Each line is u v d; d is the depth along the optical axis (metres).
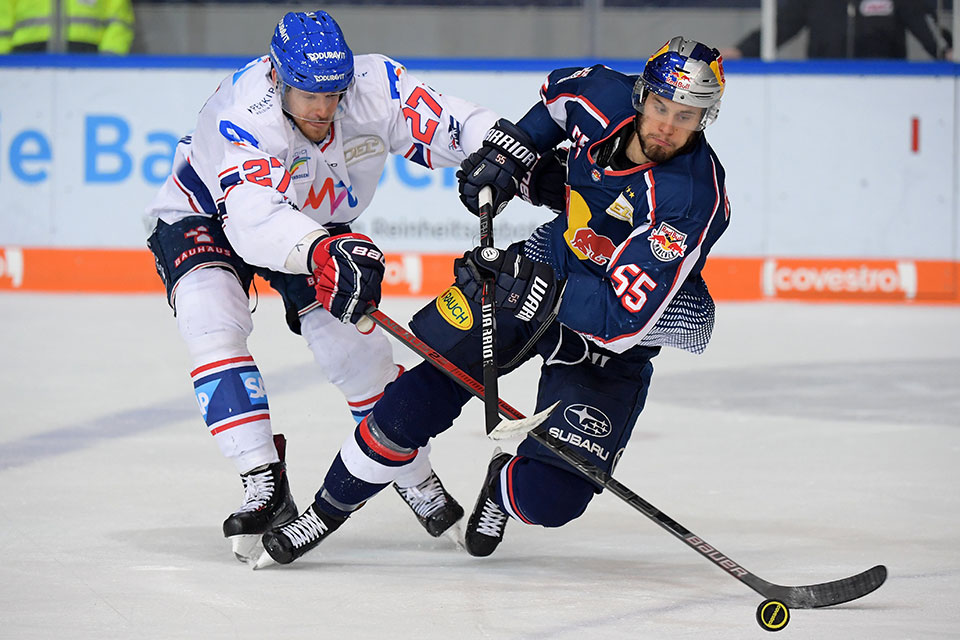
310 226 9.00
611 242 9.05
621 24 26.88
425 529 10.27
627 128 8.80
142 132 26.34
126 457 12.62
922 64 26.22
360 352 10.18
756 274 26.61
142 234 26.47
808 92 26.34
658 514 8.25
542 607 8.03
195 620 7.65
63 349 19.39
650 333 9.14
